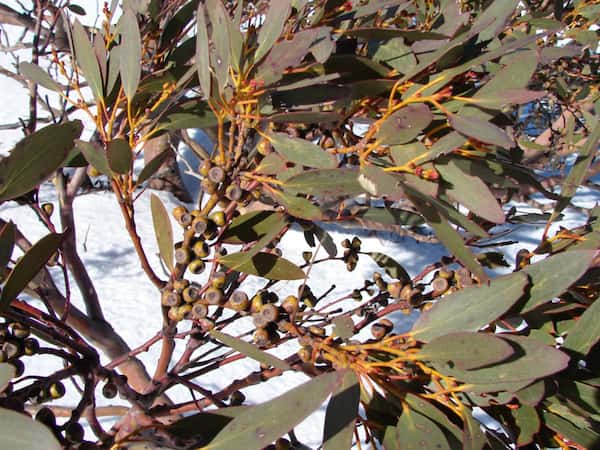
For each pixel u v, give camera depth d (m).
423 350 0.29
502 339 0.27
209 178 0.34
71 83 0.46
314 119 0.32
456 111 0.33
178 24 0.52
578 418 0.30
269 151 0.35
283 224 0.36
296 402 0.25
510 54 0.37
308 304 0.43
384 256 0.45
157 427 0.31
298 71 0.36
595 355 0.32
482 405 0.30
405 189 0.30
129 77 0.36
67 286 0.43
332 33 0.37
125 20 0.36
